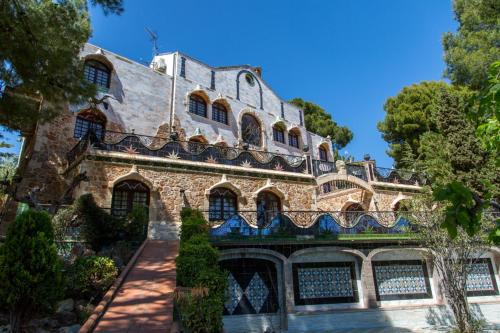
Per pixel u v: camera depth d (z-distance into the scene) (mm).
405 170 23750
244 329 12711
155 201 15180
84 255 10914
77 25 11961
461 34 24500
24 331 7473
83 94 11820
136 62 21453
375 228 15453
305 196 19172
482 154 18750
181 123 21812
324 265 14438
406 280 15148
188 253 9695
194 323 7379
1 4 9547
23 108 11680
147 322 6906
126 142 15719
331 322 13328
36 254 7699
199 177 16562
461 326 13234
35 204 11977
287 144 28047
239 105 25812
